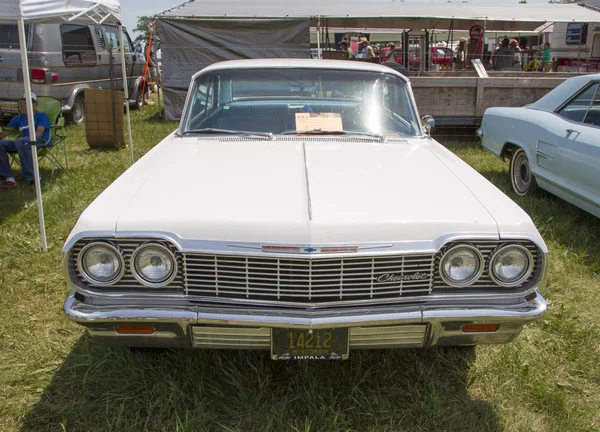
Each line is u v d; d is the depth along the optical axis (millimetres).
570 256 4094
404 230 2123
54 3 4465
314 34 17781
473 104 8750
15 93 9273
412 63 16656
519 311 2170
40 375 2607
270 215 2148
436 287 2184
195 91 3564
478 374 2643
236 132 3336
